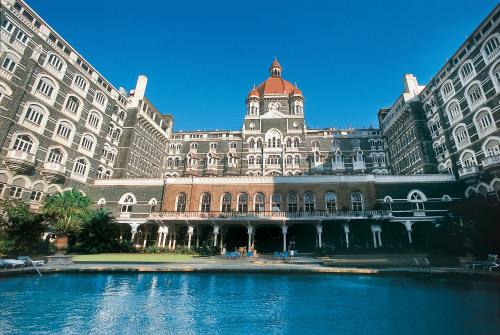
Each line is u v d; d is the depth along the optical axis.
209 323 10.32
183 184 40.88
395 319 10.62
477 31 35.25
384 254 29.58
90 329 9.55
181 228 39.66
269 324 10.23
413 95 49.94
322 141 59.00
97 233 32.16
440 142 42.81
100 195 42.28
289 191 39.25
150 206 40.94
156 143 59.28
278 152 56.41
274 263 25.38
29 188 33.00
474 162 35.72
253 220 34.69
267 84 71.69
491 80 33.31
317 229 34.78
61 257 21.47
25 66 33.03
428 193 37.31
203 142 63.03
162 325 10.05
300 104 64.62
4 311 11.09
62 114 38.19
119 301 12.87
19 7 32.50
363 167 54.94
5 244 22.95
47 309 11.49
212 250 33.06
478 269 19.98
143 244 38.47
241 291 14.98
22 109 32.62
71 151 39.41
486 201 26.80
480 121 35.16
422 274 18.58
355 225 36.41
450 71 40.59
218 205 39.31
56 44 37.69
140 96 55.38
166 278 17.97
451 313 11.22
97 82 45.00
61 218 29.19
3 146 30.45
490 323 9.99
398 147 52.81
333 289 15.47
